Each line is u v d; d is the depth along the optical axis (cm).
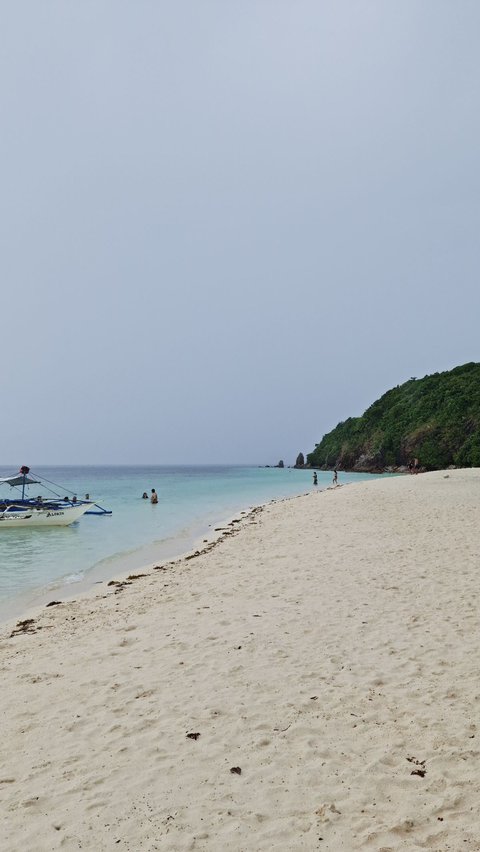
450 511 2094
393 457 9225
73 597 1183
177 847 363
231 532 2044
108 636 835
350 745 485
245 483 7106
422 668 643
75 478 10456
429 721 519
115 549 1900
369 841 362
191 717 546
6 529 2461
